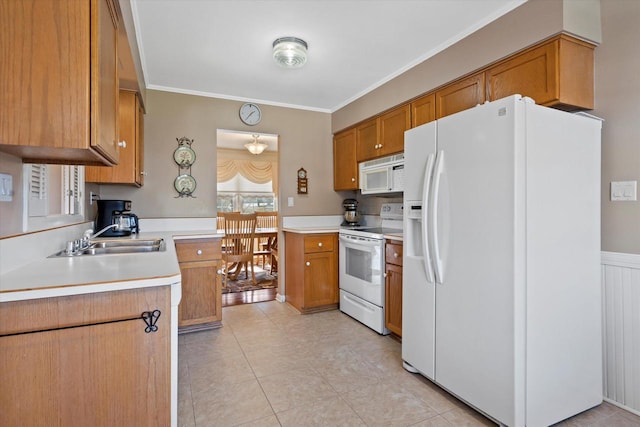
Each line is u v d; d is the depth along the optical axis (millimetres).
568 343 1697
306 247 3414
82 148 1085
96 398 1105
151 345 1173
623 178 1830
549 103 1874
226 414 1765
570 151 1719
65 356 1069
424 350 2053
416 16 2154
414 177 2125
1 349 1004
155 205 3346
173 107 3414
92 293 1091
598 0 1912
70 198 2109
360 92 3570
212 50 2602
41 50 1039
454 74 2438
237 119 3695
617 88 1855
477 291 1704
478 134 1698
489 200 1643
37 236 1532
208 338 2787
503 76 2131
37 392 1042
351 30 2320
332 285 3541
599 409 1808
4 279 1130
